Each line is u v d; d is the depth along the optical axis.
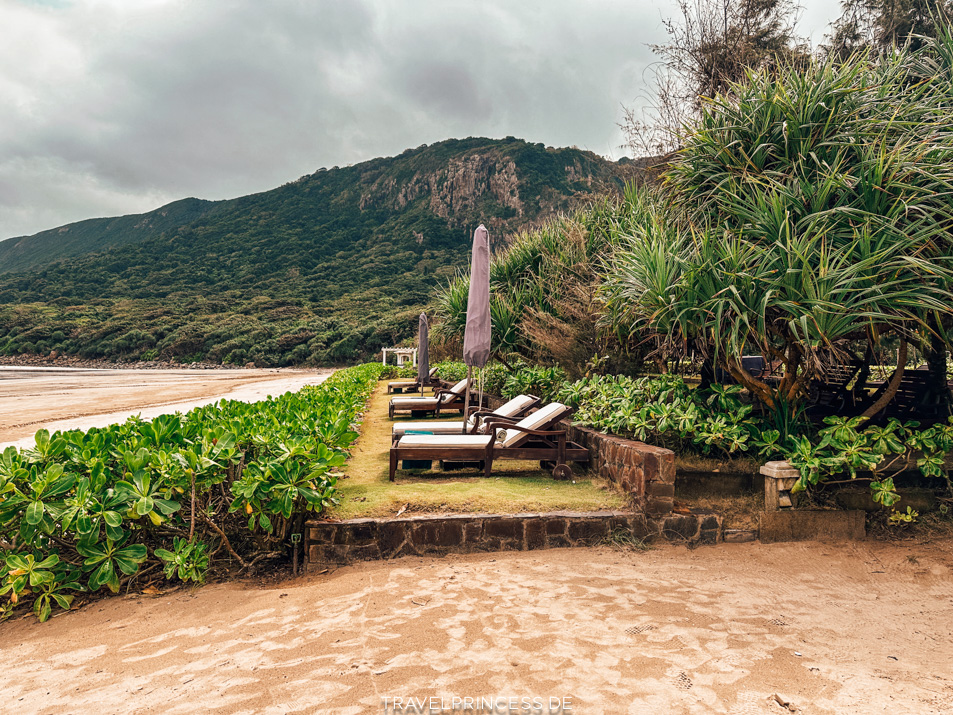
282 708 1.86
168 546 3.41
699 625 2.54
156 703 1.93
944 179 3.79
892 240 3.78
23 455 3.18
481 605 2.75
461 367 14.16
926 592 3.02
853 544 3.77
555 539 3.71
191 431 4.04
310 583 3.23
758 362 9.82
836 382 6.71
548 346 8.15
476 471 5.25
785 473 3.87
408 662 2.17
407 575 3.20
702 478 4.28
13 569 2.78
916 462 4.16
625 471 4.29
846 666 2.18
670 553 3.61
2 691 2.09
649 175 8.44
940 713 1.84
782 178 4.48
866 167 4.14
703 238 4.25
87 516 2.95
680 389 5.03
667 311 4.26
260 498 3.33
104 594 3.16
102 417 12.46
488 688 1.97
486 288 5.83
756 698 1.92
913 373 5.91
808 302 3.72
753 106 4.73
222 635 2.51
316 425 4.50
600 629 2.48
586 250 8.40
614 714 1.81
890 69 4.72
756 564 3.41
